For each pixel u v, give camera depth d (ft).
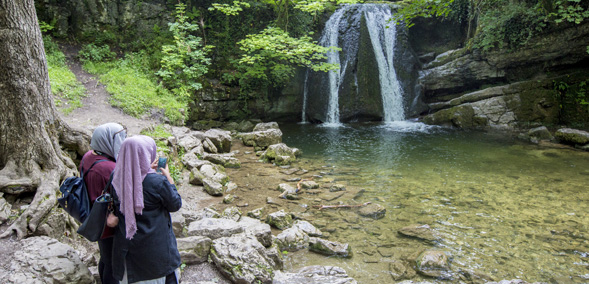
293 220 22.16
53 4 45.01
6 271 11.41
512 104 50.65
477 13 54.90
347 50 57.31
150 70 46.50
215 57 52.80
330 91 56.39
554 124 48.93
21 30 15.93
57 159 17.01
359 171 32.35
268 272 14.37
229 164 32.73
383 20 59.67
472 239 19.80
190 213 19.27
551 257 17.97
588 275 16.46
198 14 49.96
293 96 57.00
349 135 47.44
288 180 29.40
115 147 10.85
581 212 23.17
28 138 16.29
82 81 39.73
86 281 11.99
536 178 30.04
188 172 28.94
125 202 9.04
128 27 48.67
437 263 16.87
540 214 22.95
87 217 9.63
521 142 42.68
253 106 53.78
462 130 49.67
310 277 14.87
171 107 39.32
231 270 13.98
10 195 15.62
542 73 50.98
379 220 22.25
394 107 57.77
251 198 25.41
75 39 46.34
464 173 31.68
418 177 30.66
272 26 55.36
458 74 55.72
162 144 28.89
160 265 9.50
